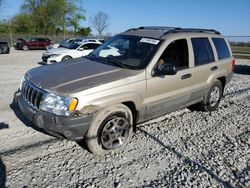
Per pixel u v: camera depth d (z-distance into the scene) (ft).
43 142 14.46
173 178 11.96
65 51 46.83
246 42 98.12
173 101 16.22
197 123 18.62
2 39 131.23
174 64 15.29
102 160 13.03
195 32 18.57
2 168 11.87
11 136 15.02
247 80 36.86
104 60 15.71
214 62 19.47
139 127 17.16
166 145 14.99
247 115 21.03
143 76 14.06
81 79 12.89
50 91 12.18
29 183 10.99
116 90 12.89
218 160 13.65
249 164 13.43
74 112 11.75
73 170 12.09
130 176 11.92
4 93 24.17
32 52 90.94
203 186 11.50
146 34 16.85
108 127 13.17
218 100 21.40
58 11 193.57
